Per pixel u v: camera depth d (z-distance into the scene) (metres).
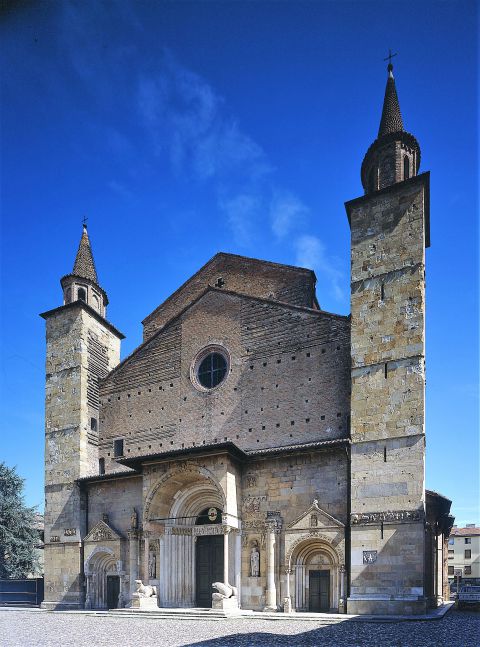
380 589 28.80
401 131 37.25
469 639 19.62
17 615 34.53
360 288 34.06
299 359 36.97
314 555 32.22
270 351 38.34
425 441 30.06
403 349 31.80
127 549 38.12
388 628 23.56
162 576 35.31
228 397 39.09
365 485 30.61
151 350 43.94
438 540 40.28
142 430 42.25
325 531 31.27
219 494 33.56
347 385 34.69
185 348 42.25
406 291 32.66
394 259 33.56
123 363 44.91
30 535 60.12
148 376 43.38
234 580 32.97
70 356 44.59
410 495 29.42
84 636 22.67
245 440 37.38
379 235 34.44
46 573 40.59
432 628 23.34
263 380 38.00
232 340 40.28
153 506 36.03
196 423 39.91
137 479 39.34
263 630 24.00
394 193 34.59
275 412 36.84
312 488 32.75
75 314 45.38
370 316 33.31
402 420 30.72
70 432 42.72
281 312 38.69
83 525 40.44
